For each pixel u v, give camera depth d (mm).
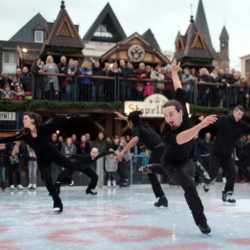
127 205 5855
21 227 3809
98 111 12625
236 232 3469
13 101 11734
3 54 35938
